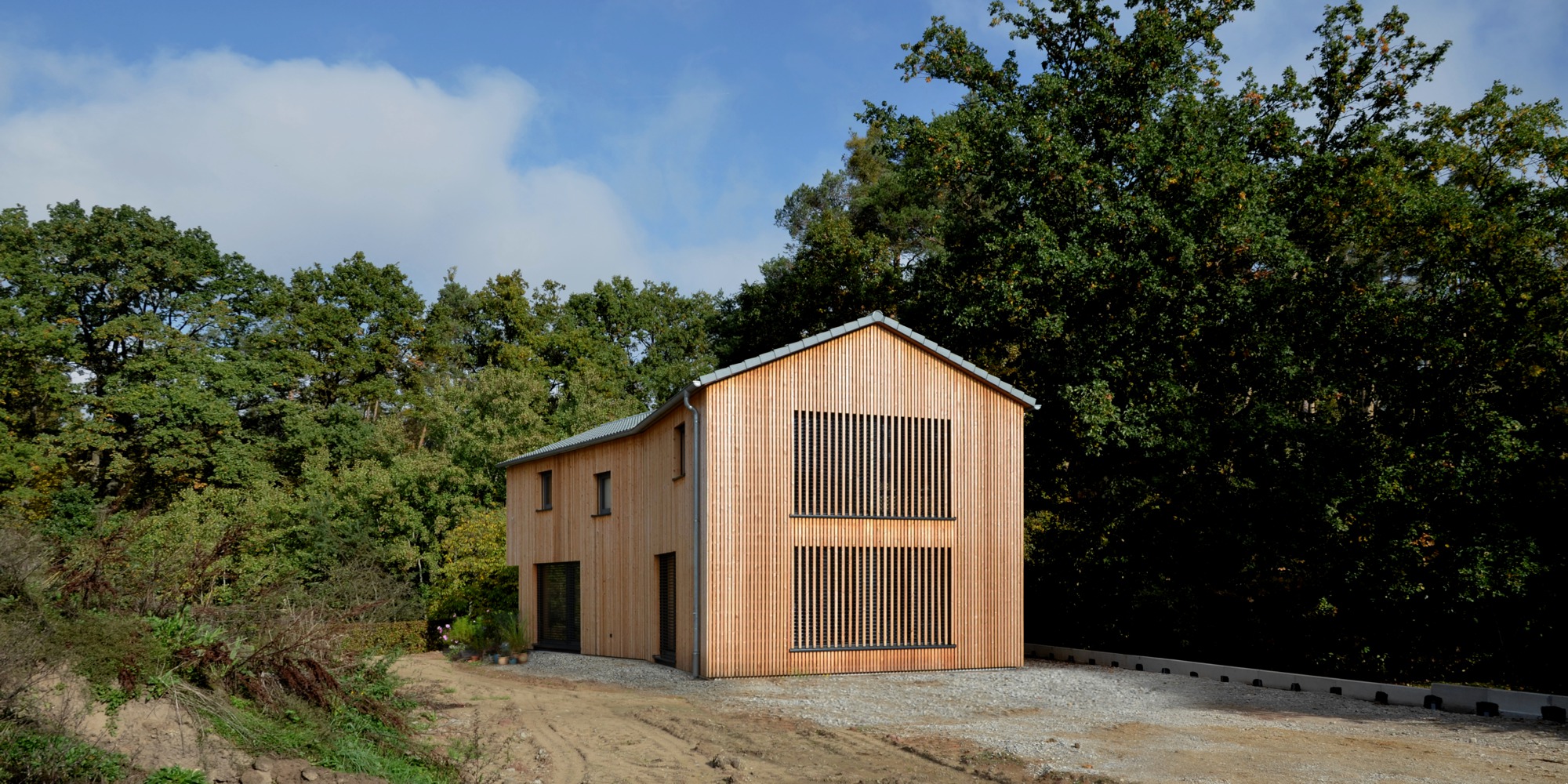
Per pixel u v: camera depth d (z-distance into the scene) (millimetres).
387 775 8336
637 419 23438
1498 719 12648
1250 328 22719
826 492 17844
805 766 9945
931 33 26859
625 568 21125
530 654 22859
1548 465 18719
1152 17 24250
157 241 42781
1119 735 11547
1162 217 22031
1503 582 17734
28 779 6402
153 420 39688
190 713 7828
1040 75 24672
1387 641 20297
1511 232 18672
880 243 30828
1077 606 24469
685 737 11500
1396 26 23484
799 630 17422
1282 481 20859
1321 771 9531
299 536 29812
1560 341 18297
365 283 49906
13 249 40594
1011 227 25016
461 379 51438
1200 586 22547
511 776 9445
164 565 9773
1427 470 19328
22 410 40000
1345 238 23297
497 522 29531
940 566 18594
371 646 11086
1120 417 21844
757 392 17484
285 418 43875
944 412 18969
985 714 13203
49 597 8281
